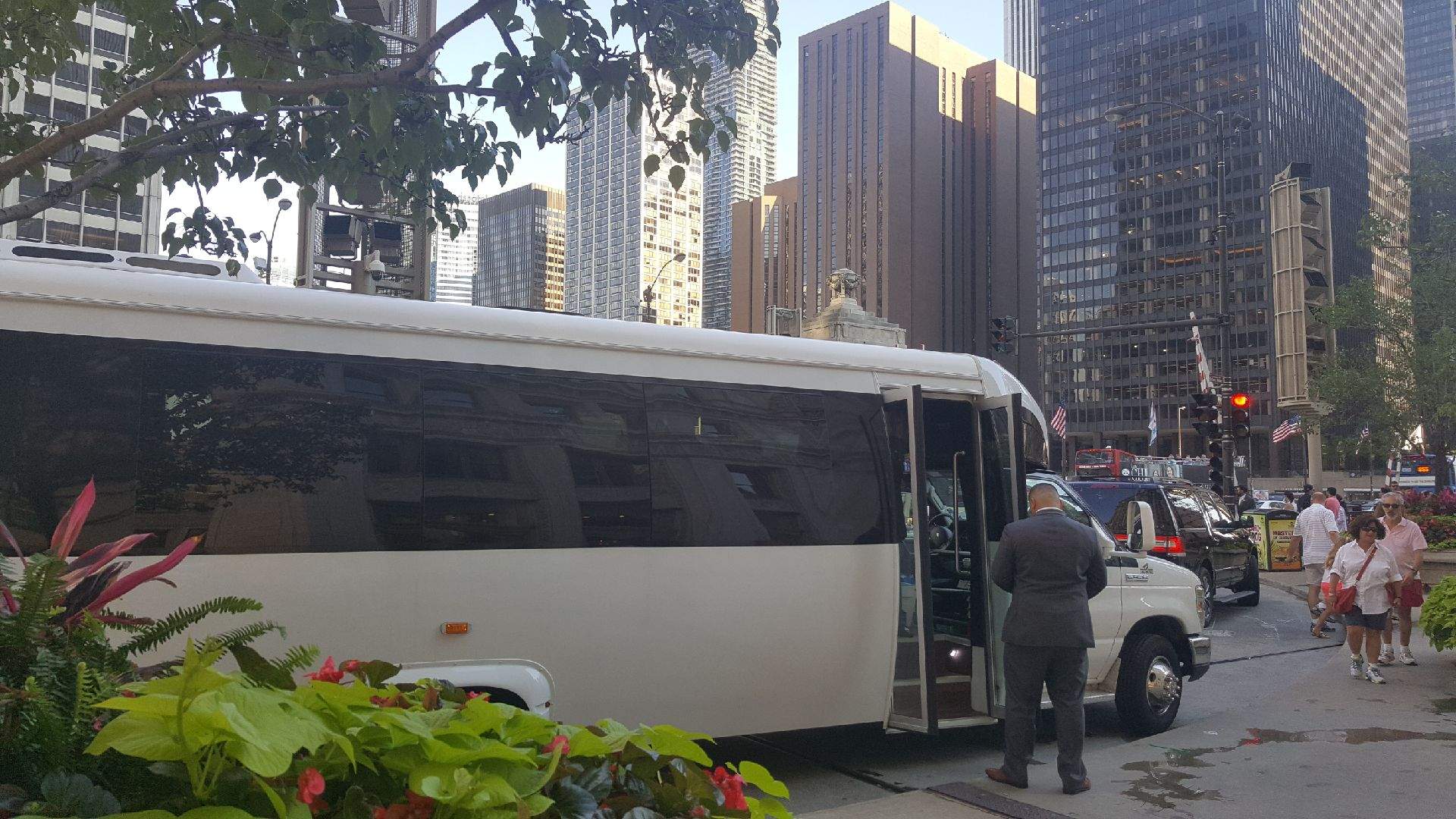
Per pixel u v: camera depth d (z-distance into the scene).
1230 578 16.95
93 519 4.75
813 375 7.11
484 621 5.56
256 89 6.79
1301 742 7.66
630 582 6.05
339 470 5.32
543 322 6.09
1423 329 38.28
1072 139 147.38
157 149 7.88
